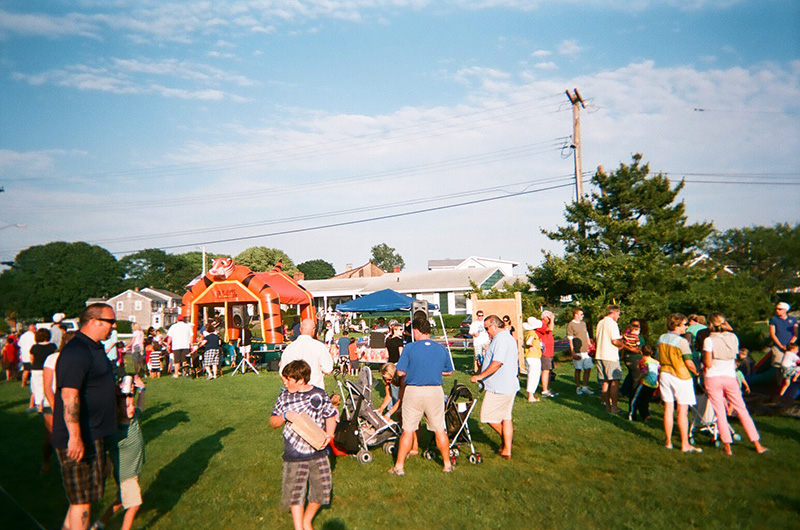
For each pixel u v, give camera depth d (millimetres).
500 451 7449
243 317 21922
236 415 10484
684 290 16328
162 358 19141
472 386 13508
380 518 5332
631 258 17547
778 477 5926
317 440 4855
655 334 15727
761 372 9039
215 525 5293
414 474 6660
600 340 9930
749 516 5016
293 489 4832
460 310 40969
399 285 43250
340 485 6332
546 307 20297
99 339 4719
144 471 6961
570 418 9375
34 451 5371
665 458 6887
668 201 20234
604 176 20531
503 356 7215
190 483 6504
